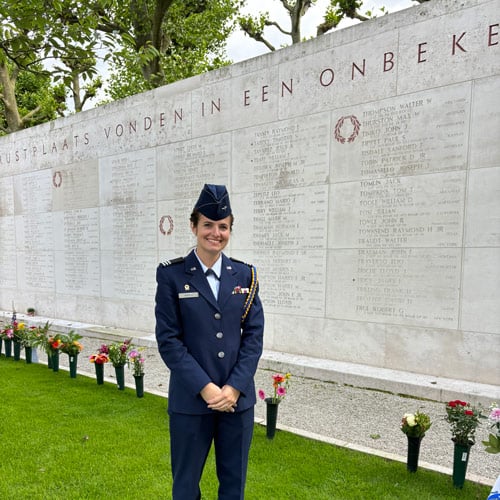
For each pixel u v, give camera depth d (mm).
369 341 5664
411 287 5332
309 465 3191
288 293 6398
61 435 3713
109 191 8766
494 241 4777
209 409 2096
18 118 14055
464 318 4984
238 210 6898
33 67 5168
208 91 7199
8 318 10188
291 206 6312
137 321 8406
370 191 5605
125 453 3383
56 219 9828
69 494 2818
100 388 5086
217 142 7121
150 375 5801
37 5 4734
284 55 6309
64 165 9586
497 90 4719
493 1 4715
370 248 5625
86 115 9102
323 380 5496
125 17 10992
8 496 2801
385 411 4445
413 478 3014
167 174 7836
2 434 3729
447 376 5102
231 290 2211
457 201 4988
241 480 2180
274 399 3641
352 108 5715
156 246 8078
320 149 6012
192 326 2117
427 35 5137
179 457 2150
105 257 8898
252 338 2232
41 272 10281
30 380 5383
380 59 5477
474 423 2883
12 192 10828
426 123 5168
